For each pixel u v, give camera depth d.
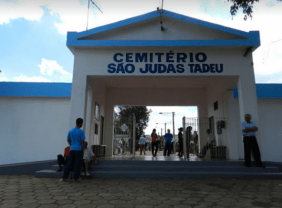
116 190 5.22
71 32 8.59
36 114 10.77
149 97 13.20
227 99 10.14
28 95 10.66
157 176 7.14
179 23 8.90
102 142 12.39
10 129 10.62
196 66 8.55
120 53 8.71
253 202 4.25
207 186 5.84
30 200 4.25
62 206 3.88
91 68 8.59
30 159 10.41
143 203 4.13
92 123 10.05
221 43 8.34
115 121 10.52
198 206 3.98
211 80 11.76
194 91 13.27
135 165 7.82
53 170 7.57
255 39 8.32
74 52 8.77
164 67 8.58
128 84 12.64
